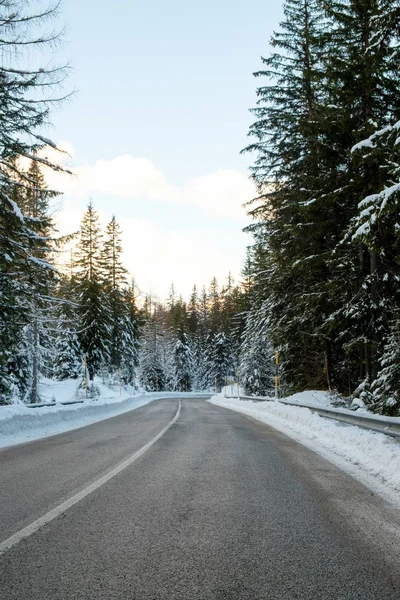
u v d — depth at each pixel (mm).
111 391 44906
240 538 3621
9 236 14406
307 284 20562
